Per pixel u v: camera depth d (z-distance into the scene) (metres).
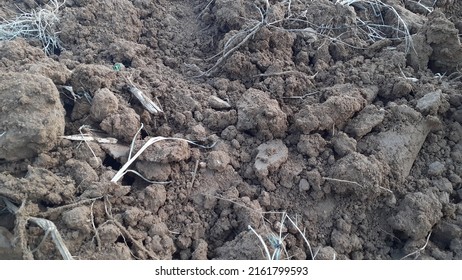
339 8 2.48
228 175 1.96
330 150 2.00
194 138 2.03
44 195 1.70
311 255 1.81
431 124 2.07
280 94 2.19
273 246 1.75
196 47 2.49
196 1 2.73
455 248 1.83
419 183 1.96
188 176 1.93
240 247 1.76
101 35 2.40
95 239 1.68
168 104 2.15
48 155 1.83
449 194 1.97
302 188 1.91
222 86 2.25
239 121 2.07
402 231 1.86
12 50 2.13
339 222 1.86
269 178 1.94
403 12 2.57
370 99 2.18
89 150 1.89
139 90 2.10
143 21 2.55
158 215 1.83
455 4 2.65
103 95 1.98
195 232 1.83
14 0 2.64
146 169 1.89
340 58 2.39
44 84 1.83
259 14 2.46
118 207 1.79
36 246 1.63
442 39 2.29
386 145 2.00
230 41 2.34
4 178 1.69
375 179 1.87
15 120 1.74
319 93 2.21
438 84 2.25
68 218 1.67
